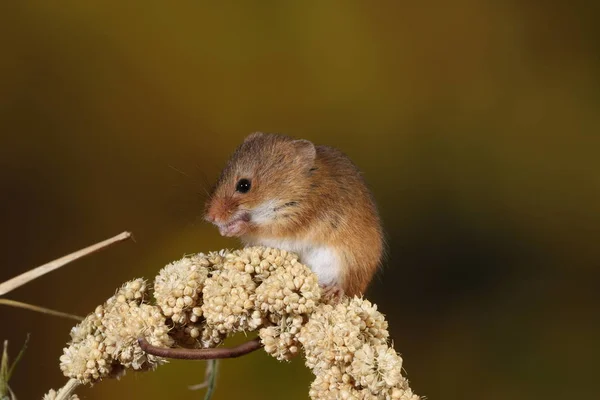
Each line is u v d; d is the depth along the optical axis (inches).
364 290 56.0
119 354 53.1
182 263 53.4
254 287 53.2
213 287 53.2
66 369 53.2
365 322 53.0
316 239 56.0
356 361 52.9
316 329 53.1
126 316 53.2
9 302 53.2
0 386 53.1
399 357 52.9
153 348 53.1
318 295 53.1
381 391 52.8
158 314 53.2
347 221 55.9
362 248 56.0
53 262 53.4
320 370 53.0
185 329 53.3
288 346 53.1
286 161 56.0
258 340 53.2
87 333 53.2
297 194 55.9
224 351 53.1
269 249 53.3
